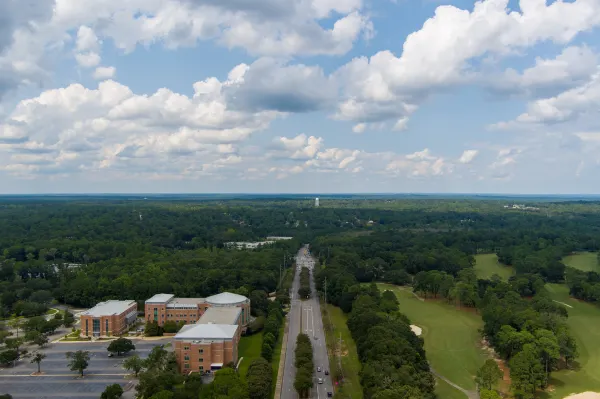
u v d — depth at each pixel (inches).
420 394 7106.3
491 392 7322.8
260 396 7391.7
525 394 7765.8
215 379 7549.2
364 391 7593.5
